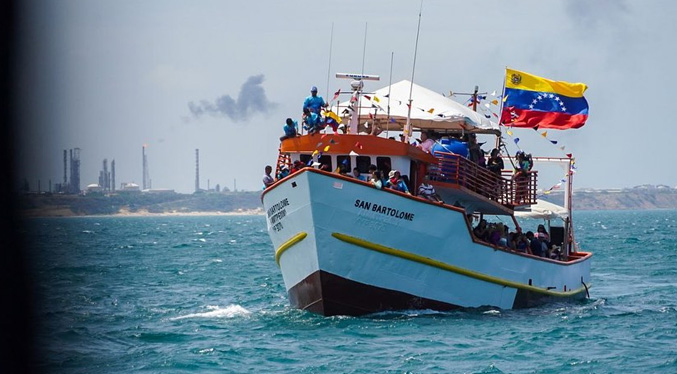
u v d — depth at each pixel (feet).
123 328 212.84
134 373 164.04
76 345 190.90
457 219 204.33
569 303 251.39
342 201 195.21
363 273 200.13
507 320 212.23
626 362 171.53
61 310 249.96
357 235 197.16
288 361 170.71
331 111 214.90
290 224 201.87
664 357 175.83
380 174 197.57
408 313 207.41
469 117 225.76
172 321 223.10
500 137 242.58
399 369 164.04
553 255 251.39
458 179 216.95
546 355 177.37
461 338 189.78
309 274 202.28
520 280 224.12
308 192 195.21
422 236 201.46
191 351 180.65
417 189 215.10
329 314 204.23
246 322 216.33
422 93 232.32
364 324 201.05
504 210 233.76
